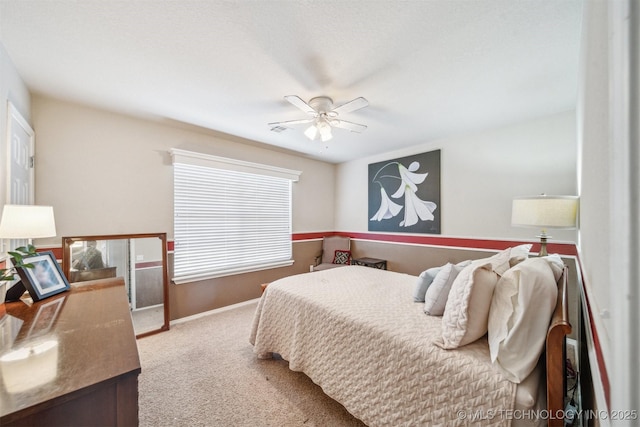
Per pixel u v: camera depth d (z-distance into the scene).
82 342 0.96
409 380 1.26
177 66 1.83
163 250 2.85
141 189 2.78
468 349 1.22
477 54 1.68
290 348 1.95
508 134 2.93
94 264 2.47
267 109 2.54
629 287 0.37
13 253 1.39
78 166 2.43
